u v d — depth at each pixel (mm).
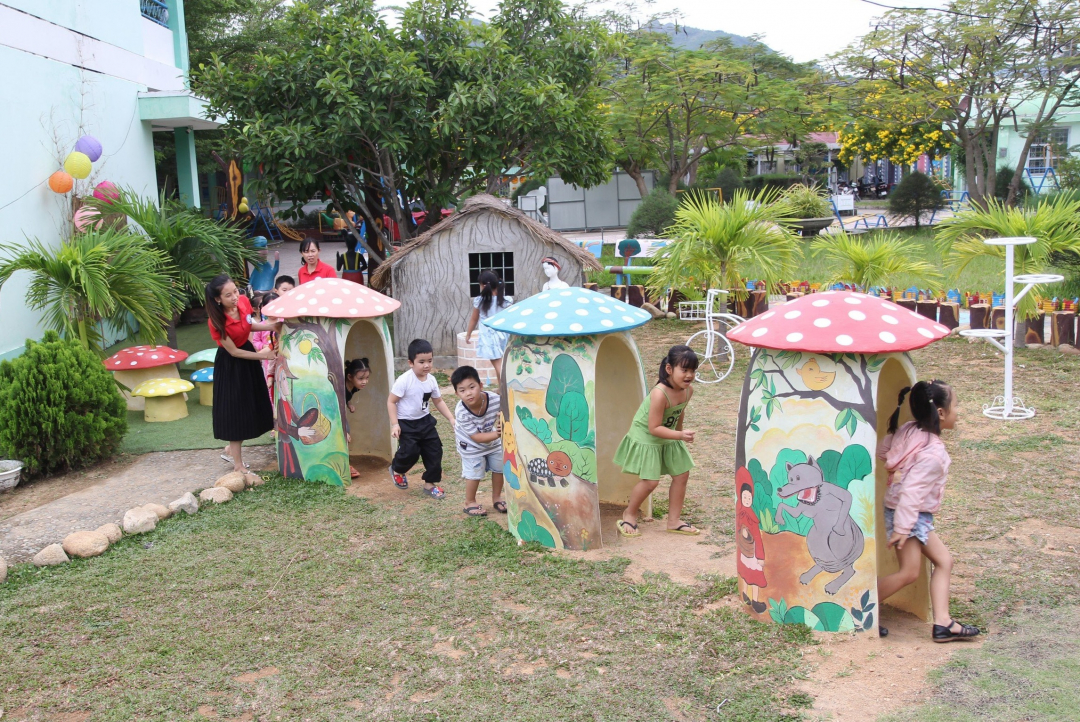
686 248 10789
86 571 5406
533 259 11180
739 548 4605
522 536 5703
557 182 31453
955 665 3959
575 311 5391
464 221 11062
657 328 13406
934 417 4234
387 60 12109
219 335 6793
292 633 4539
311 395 6895
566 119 13039
